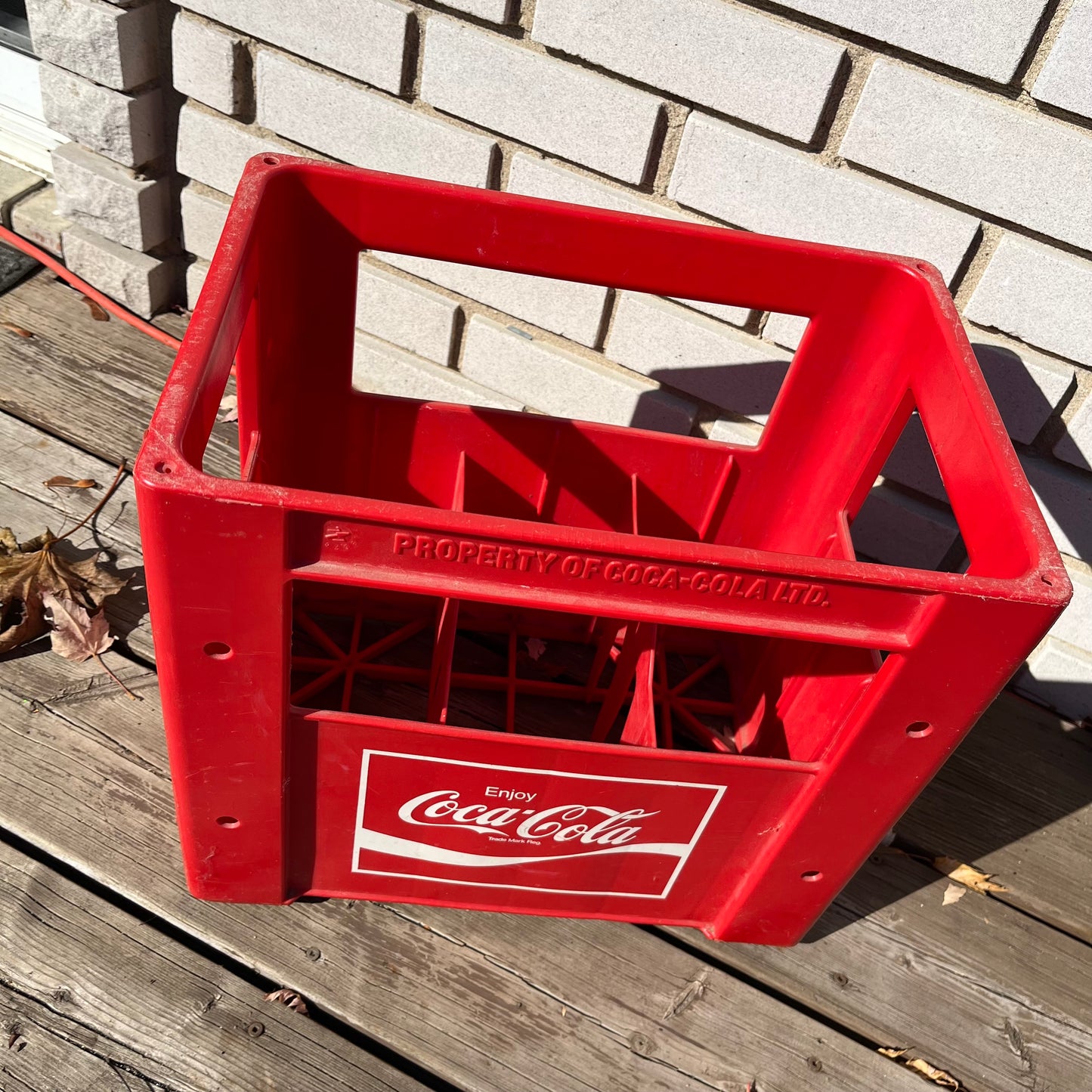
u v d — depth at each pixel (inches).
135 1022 48.1
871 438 55.4
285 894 52.1
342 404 59.1
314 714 43.0
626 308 65.5
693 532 64.2
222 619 38.4
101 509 68.1
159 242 77.7
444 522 35.7
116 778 55.7
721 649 66.8
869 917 57.1
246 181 47.6
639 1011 51.8
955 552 66.9
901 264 51.8
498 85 60.8
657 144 60.2
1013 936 57.6
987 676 39.3
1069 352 57.1
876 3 51.1
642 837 48.5
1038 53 50.2
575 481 61.9
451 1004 50.6
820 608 38.4
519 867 50.7
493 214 51.4
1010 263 56.1
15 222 81.0
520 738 43.5
